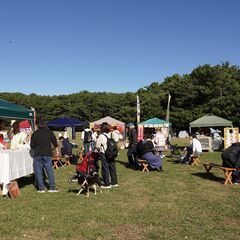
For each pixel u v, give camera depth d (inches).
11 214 272.2
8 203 311.9
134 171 531.2
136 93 3221.0
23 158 386.6
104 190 371.9
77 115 3289.9
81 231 229.0
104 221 252.8
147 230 231.6
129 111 2655.0
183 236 217.8
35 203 310.5
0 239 215.9
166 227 238.1
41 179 367.6
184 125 2273.6
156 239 214.1
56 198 332.2
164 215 268.5
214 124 1026.7
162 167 578.9
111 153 382.6
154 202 314.2
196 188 382.6
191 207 293.4
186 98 2346.2
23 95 3698.3
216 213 274.2
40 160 365.7
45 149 363.6
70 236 220.5
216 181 431.5
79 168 347.6
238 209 285.9
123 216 265.6
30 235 223.1
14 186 341.7
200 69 2381.9
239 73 2493.8
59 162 587.8
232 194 349.7
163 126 1130.0
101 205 302.8
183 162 636.7
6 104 492.4
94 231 229.0
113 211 281.3
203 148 938.1
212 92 2228.1
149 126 1133.7
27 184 422.3
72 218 259.6
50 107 3329.2
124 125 1380.4
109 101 3253.0
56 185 408.8
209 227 236.5
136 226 241.0
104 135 387.5
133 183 416.8
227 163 419.5
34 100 3459.6
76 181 434.9
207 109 2145.7
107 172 387.2
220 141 978.7
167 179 447.8
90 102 3366.1
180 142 1451.8
